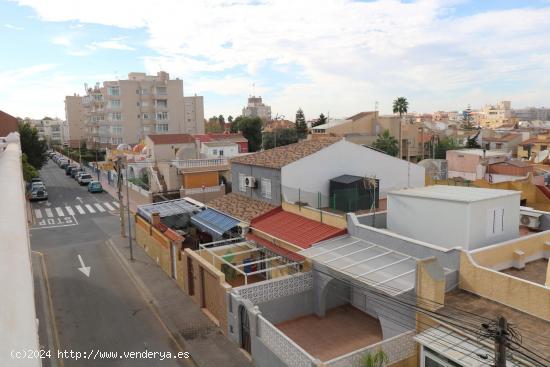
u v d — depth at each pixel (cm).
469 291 1409
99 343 1738
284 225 2180
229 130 10444
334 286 1917
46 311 2036
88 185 6103
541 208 2650
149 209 3150
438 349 1156
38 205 4812
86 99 11106
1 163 1087
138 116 9381
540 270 1545
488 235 1659
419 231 1786
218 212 2736
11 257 531
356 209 2372
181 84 9744
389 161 2792
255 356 1537
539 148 7206
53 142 15975
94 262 2773
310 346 1631
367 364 1175
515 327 1166
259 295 1786
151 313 2011
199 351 1661
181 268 2303
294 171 2414
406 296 1406
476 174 4312
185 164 4541
